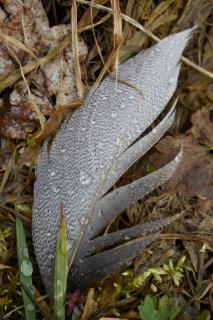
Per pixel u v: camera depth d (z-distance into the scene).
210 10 0.33
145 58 0.31
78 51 0.30
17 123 0.30
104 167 0.29
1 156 0.30
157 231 0.30
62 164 0.29
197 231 0.31
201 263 0.31
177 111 0.32
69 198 0.29
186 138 0.32
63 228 0.27
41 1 0.30
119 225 0.31
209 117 0.32
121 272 0.30
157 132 0.30
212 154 0.32
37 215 0.29
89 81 0.31
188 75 0.33
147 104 0.30
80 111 0.30
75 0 0.29
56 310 0.28
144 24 0.32
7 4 0.29
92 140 0.29
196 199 0.31
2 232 0.30
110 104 0.30
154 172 0.30
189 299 0.31
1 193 0.30
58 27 0.30
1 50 0.29
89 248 0.29
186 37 0.32
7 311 0.29
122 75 0.30
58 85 0.30
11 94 0.30
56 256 0.27
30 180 0.30
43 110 0.30
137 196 0.30
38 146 0.30
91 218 0.29
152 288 0.30
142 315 0.29
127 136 0.30
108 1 0.31
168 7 0.32
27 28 0.29
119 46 0.30
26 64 0.30
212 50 0.33
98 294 0.29
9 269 0.29
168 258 0.31
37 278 0.30
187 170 0.31
